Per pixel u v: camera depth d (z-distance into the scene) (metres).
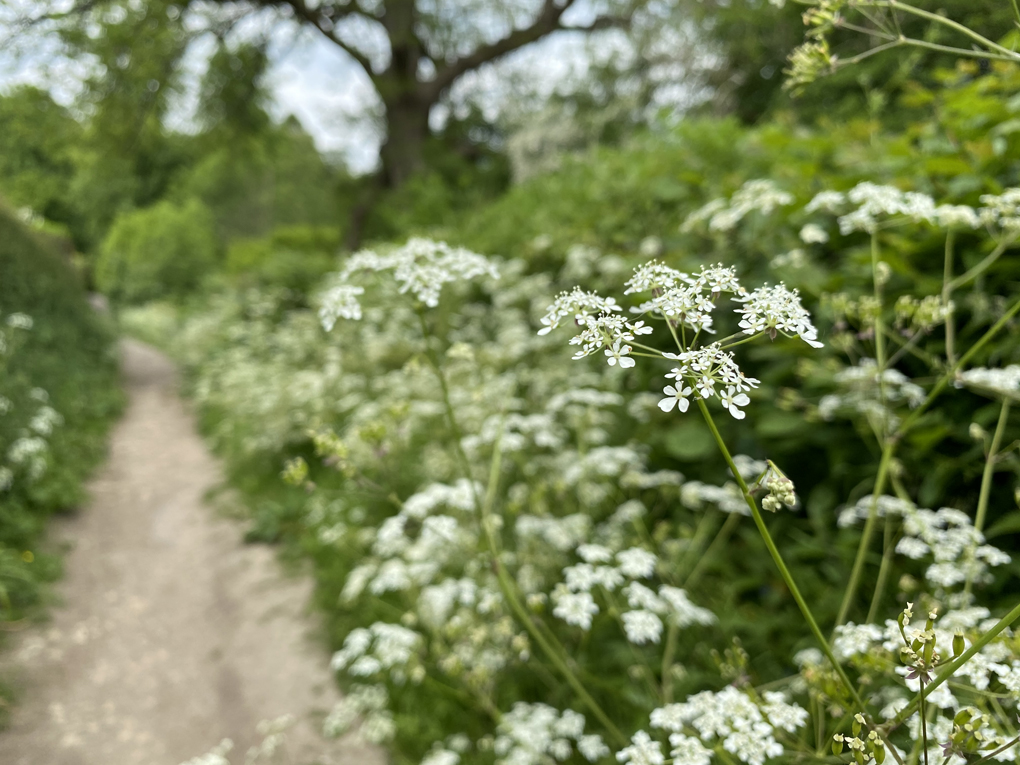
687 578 3.13
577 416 3.59
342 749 3.03
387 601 3.81
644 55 13.03
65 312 10.27
